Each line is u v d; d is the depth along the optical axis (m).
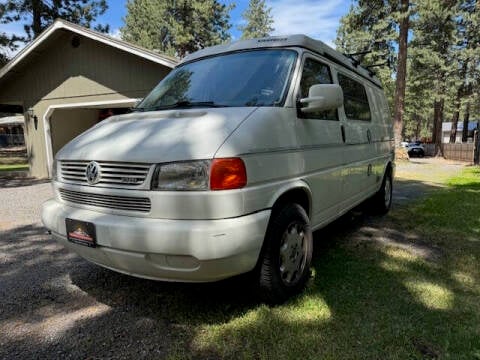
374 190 5.14
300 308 2.73
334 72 3.84
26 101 12.22
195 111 2.71
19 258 4.03
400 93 18.69
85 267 3.72
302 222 2.96
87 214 2.54
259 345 2.31
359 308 2.71
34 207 6.96
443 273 3.37
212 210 2.20
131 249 2.29
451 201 6.75
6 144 36.06
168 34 28.53
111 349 2.32
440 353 2.19
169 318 2.68
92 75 10.59
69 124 12.66
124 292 3.12
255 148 2.44
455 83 23.81
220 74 3.34
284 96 2.91
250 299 2.88
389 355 2.18
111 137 2.71
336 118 3.72
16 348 2.36
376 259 3.74
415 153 28.83
